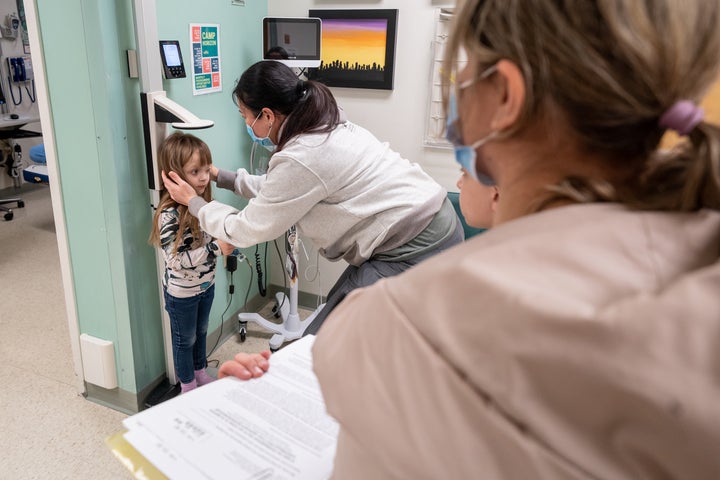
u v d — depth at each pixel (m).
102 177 1.77
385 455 0.38
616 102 0.39
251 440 0.70
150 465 0.65
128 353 2.02
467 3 0.45
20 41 4.84
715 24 0.39
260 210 1.58
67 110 1.73
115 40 1.65
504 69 0.42
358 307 0.44
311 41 2.32
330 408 0.42
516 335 0.32
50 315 2.82
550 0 0.39
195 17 2.08
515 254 0.36
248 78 1.59
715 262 0.35
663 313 0.30
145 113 1.75
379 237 1.63
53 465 1.83
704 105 0.42
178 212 1.84
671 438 0.28
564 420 0.31
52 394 2.19
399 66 2.43
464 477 0.34
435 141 2.46
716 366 0.28
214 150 2.36
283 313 2.80
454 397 0.34
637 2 0.37
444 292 0.37
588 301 0.32
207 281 2.01
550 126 0.42
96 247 1.89
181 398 0.77
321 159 1.55
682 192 0.40
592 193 0.42
